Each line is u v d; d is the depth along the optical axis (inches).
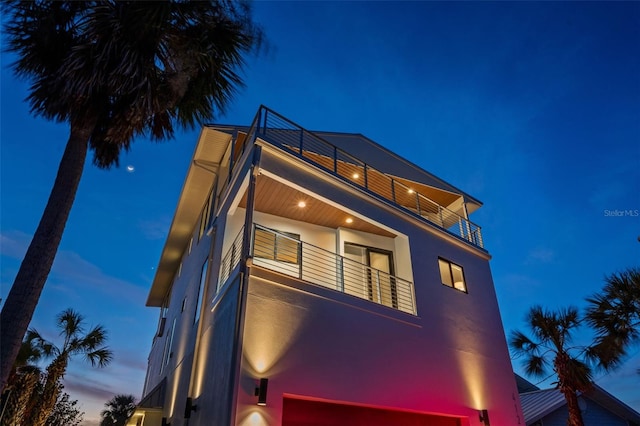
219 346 277.4
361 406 293.4
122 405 1444.4
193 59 261.4
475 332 415.5
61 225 213.0
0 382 173.5
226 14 265.7
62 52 244.1
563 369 441.4
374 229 430.6
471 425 351.9
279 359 256.5
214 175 456.1
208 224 422.6
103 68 229.1
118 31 231.9
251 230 290.5
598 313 402.9
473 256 487.5
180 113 289.3
